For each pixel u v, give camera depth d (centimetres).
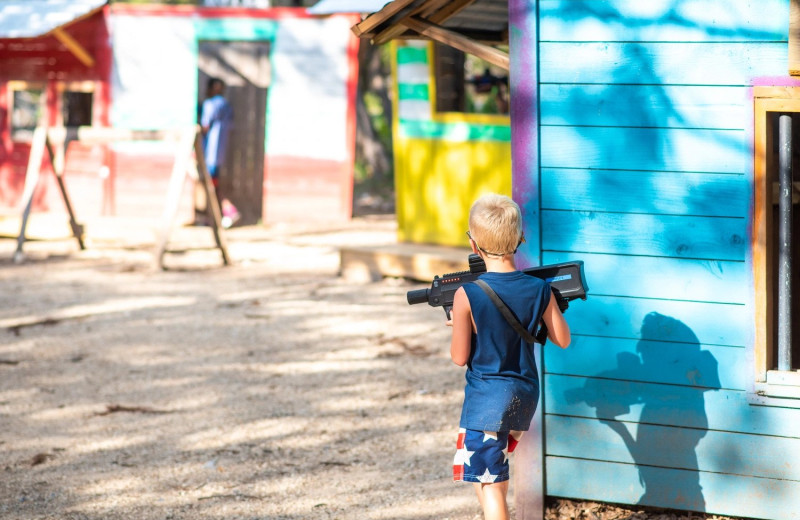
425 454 509
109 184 1417
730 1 364
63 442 539
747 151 367
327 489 463
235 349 740
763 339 373
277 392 629
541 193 399
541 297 335
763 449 378
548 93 394
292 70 1405
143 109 1404
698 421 387
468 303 334
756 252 369
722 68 368
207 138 1378
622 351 395
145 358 717
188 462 505
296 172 1423
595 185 391
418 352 725
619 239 390
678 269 382
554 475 413
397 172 1094
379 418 572
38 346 753
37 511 442
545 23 390
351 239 1273
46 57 1416
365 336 775
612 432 401
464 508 435
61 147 1116
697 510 392
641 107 381
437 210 1060
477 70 2161
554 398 409
